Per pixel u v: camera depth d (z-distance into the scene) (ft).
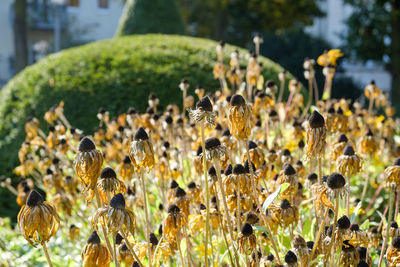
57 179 10.69
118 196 5.41
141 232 10.17
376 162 14.58
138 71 20.31
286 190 7.43
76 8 86.74
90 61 20.67
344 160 7.08
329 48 66.54
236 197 7.14
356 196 13.38
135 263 6.55
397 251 6.59
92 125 19.36
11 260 10.28
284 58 65.05
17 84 20.39
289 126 13.35
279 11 64.80
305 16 66.49
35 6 78.95
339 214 7.72
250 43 72.95
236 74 14.47
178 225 6.45
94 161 5.63
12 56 81.30
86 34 86.69
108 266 5.77
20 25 62.34
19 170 13.71
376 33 50.01
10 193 17.80
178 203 7.19
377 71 82.79
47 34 83.51
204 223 7.33
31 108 19.39
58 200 10.18
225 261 8.15
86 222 11.30
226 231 7.34
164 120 11.76
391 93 49.14
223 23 69.36
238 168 6.57
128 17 36.27
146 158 6.01
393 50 48.42
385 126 15.34
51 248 11.37
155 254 6.51
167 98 20.21
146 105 19.98
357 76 83.15
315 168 11.18
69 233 10.19
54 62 20.68
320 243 6.72
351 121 13.29
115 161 13.24
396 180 7.03
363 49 50.11
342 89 60.49
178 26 36.83
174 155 11.03
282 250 7.52
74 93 19.57
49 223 5.39
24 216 5.35
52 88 19.70
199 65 21.03
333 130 9.58
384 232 8.05
